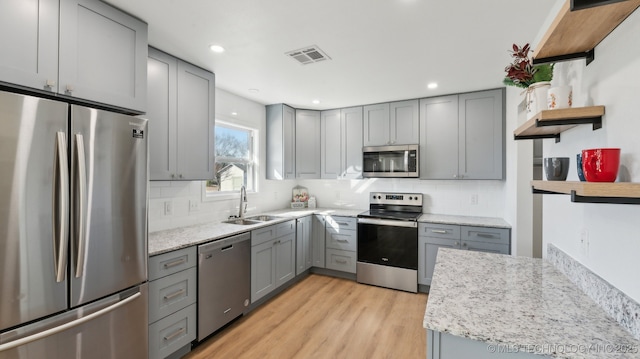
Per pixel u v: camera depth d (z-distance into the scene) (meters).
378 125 3.73
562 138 1.48
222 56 2.31
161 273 1.91
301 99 3.57
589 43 1.12
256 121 3.72
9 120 1.19
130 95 1.74
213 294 2.31
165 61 2.23
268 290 3.00
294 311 2.82
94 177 1.46
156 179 2.18
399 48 2.16
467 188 3.56
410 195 3.82
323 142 4.10
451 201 3.64
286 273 3.32
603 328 0.93
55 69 1.41
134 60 1.76
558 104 1.19
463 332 0.90
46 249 1.29
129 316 1.66
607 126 1.05
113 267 1.55
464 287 1.27
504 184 3.21
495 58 2.33
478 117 3.19
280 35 1.97
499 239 2.91
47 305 1.30
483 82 2.91
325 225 3.80
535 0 1.56
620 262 1.00
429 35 1.96
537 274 1.44
